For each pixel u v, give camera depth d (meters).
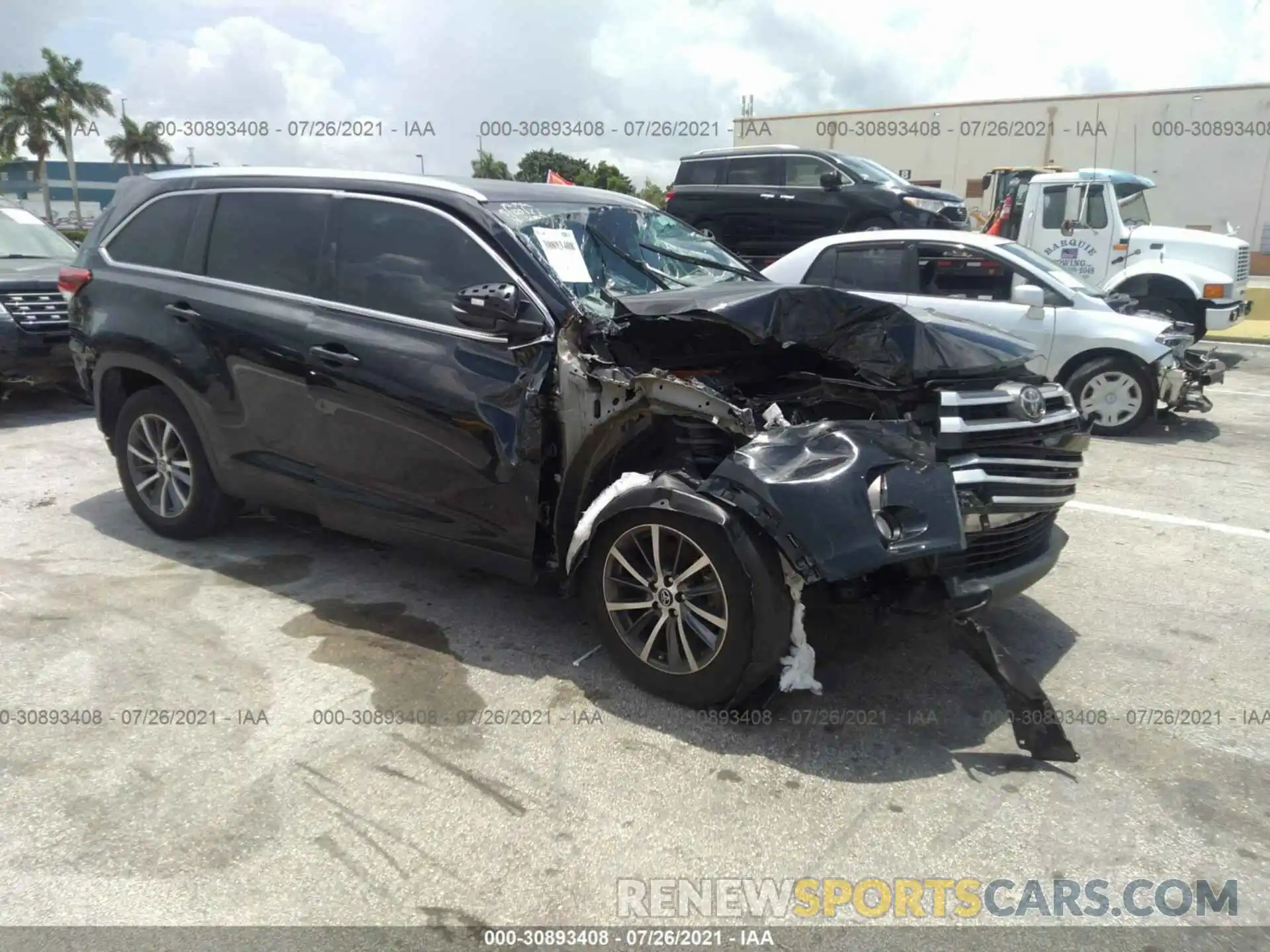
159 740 3.37
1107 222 11.95
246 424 4.66
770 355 4.31
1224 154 29.20
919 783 3.19
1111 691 3.84
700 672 3.51
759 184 13.58
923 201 12.54
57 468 6.79
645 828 2.95
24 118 58.31
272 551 5.19
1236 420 9.14
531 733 3.45
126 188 5.39
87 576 4.80
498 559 4.06
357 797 3.07
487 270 4.04
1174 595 4.82
